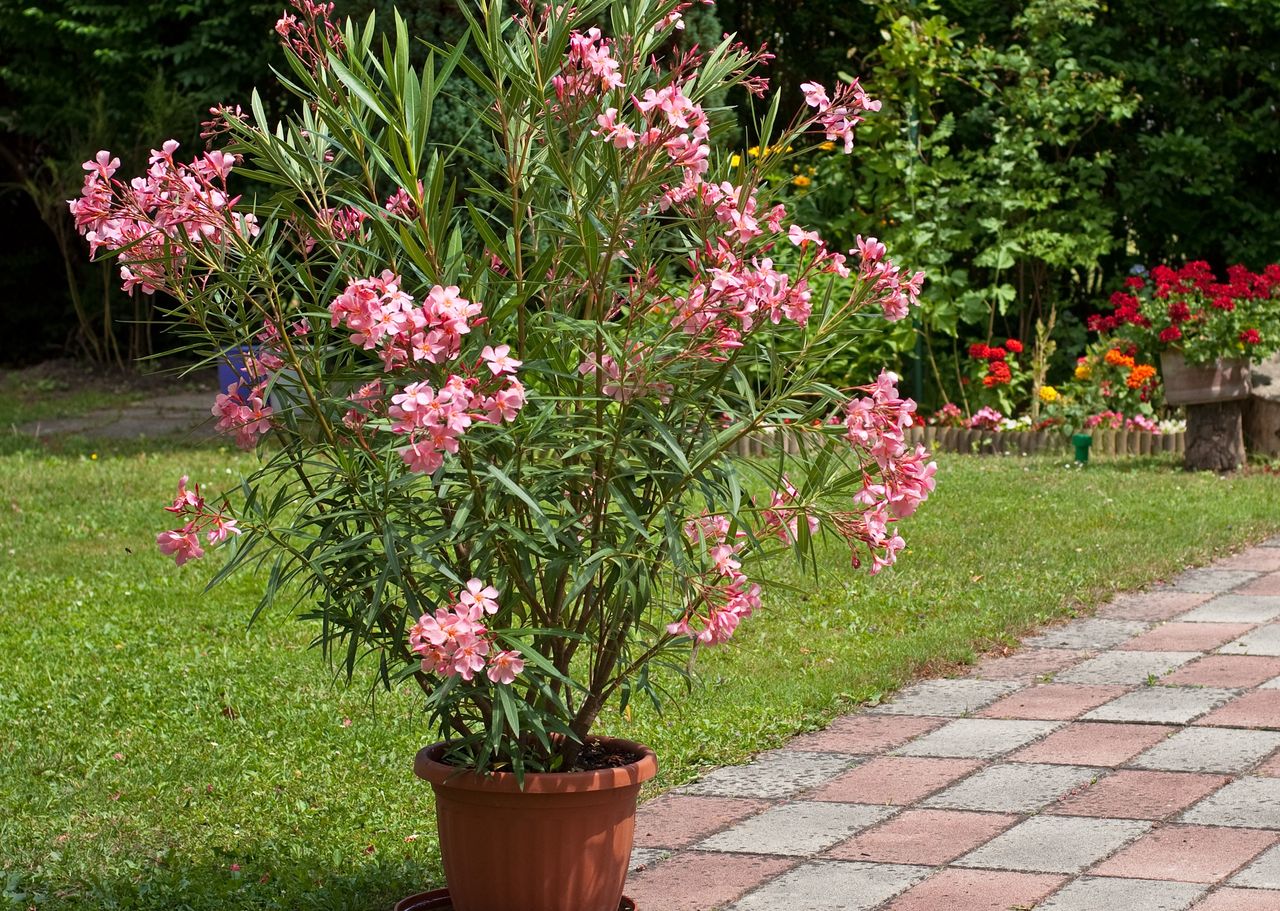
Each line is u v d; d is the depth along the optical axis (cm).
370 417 321
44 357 1847
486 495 312
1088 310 1420
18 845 418
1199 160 1337
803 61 1566
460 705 366
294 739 518
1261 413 1089
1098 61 1352
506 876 333
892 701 572
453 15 1041
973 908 375
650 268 316
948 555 782
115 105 1688
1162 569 761
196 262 326
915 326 1249
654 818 454
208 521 322
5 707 548
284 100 1630
